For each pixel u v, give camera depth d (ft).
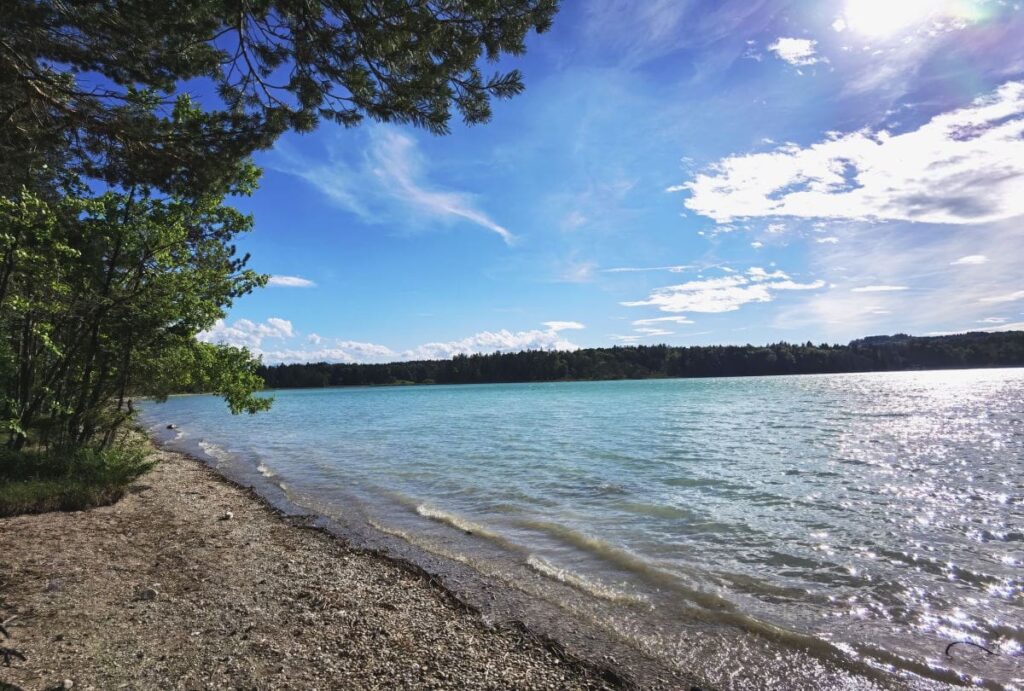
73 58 19.53
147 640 17.10
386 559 27.61
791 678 16.75
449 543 30.91
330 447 80.38
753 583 24.58
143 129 20.29
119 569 23.58
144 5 16.92
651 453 68.80
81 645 16.44
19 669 14.71
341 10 15.66
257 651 16.80
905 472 53.98
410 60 16.10
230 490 45.60
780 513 37.70
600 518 36.45
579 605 22.27
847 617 20.98
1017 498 41.96
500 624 20.34
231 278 44.32
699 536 32.09
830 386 285.23
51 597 19.95
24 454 38.70
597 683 16.29
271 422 140.36
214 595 21.36
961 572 25.62
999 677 16.58
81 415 42.52
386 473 55.36
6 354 34.65
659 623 20.63
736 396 216.13
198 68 19.24
